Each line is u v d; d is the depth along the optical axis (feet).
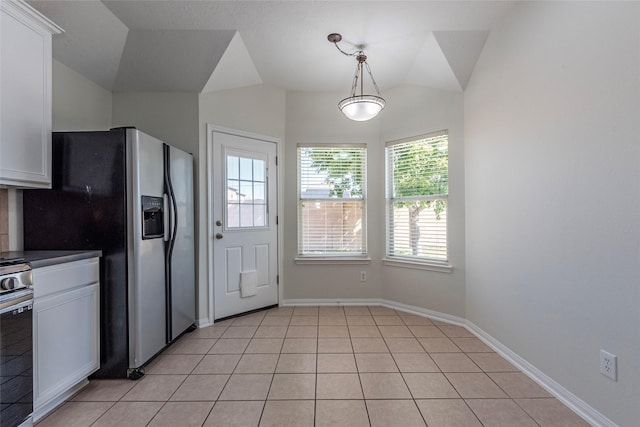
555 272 5.78
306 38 8.37
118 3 6.95
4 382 4.38
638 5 4.25
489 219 8.03
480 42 8.18
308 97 11.60
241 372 6.72
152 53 8.48
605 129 4.75
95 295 6.24
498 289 7.66
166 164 7.55
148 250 6.75
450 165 9.61
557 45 5.69
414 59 9.37
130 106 9.39
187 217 8.80
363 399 5.74
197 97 9.51
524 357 6.69
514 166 6.99
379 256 11.56
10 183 5.35
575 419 5.15
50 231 6.40
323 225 11.71
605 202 4.76
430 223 10.28
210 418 5.22
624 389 4.49
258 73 10.28
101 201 6.39
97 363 6.29
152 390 6.05
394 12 7.29
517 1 6.82
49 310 5.21
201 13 7.35
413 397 5.79
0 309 4.31
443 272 9.80
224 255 10.07
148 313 6.73
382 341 8.32
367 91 11.39
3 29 5.13
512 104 7.04
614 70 4.58
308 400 5.72
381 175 11.50
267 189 11.16
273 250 11.34
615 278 4.61
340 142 11.57
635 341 4.33
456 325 9.46
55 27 6.04
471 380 6.37
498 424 5.06
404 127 10.81
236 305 10.35
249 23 7.74
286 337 8.62
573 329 5.38
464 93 9.25
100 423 5.10
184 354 7.59
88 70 8.21
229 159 10.21
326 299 11.61
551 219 5.88
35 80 5.72
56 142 6.39
